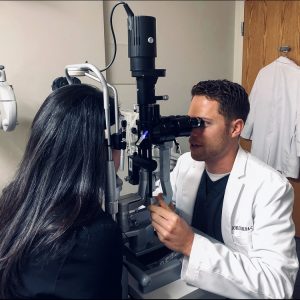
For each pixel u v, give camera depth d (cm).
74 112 72
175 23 243
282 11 234
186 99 259
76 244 64
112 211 76
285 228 95
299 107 220
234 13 280
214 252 80
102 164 74
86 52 198
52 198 70
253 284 78
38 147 72
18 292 63
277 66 232
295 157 227
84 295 59
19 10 172
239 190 105
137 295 70
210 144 102
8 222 75
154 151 85
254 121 249
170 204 89
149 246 83
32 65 181
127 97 222
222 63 280
